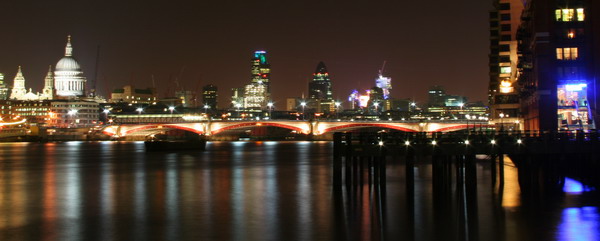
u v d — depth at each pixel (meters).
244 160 139.75
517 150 64.12
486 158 118.88
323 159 143.25
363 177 80.06
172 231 49.09
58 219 54.53
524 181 70.62
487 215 53.12
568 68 93.12
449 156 70.62
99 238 46.91
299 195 68.62
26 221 53.59
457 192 66.00
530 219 51.12
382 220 52.06
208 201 64.88
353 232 47.88
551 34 93.44
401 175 87.81
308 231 48.47
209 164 125.25
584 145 64.62
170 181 86.88
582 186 68.81
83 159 149.38
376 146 62.91
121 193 72.56
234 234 47.78
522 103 126.06
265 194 70.12
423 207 57.44
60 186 81.31
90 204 63.41
